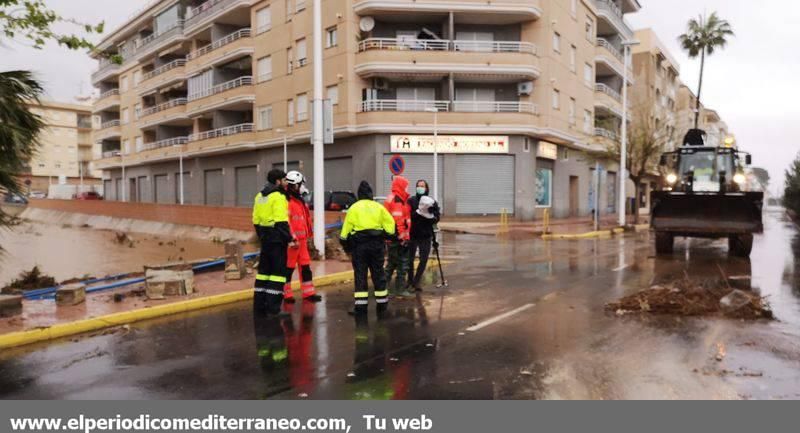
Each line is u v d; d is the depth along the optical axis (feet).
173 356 19.17
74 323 22.39
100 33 26.50
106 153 183.62
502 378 16.48
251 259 40.34
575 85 109.29
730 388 15.46
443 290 31.40
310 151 102.83
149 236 97.86
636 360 17.93
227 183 123.54
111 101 177.17
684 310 24.63
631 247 56.24
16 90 24.86
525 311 25.52
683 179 55.93
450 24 91.66
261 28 111.04
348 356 18.90
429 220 30.50
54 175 274.16
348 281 35.29
